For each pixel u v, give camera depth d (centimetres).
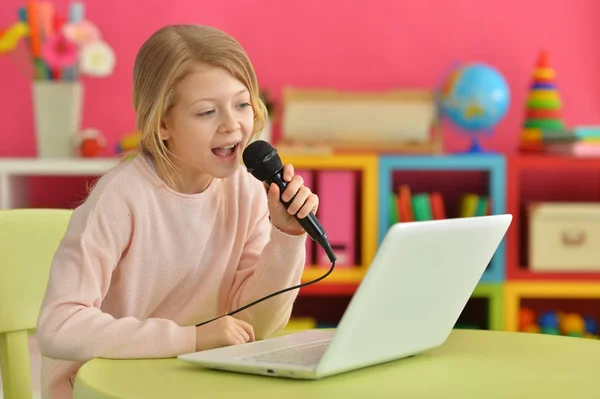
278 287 141
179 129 134
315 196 131
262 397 96
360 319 103
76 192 364
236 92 133
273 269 140
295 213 130
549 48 377
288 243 139
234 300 147
